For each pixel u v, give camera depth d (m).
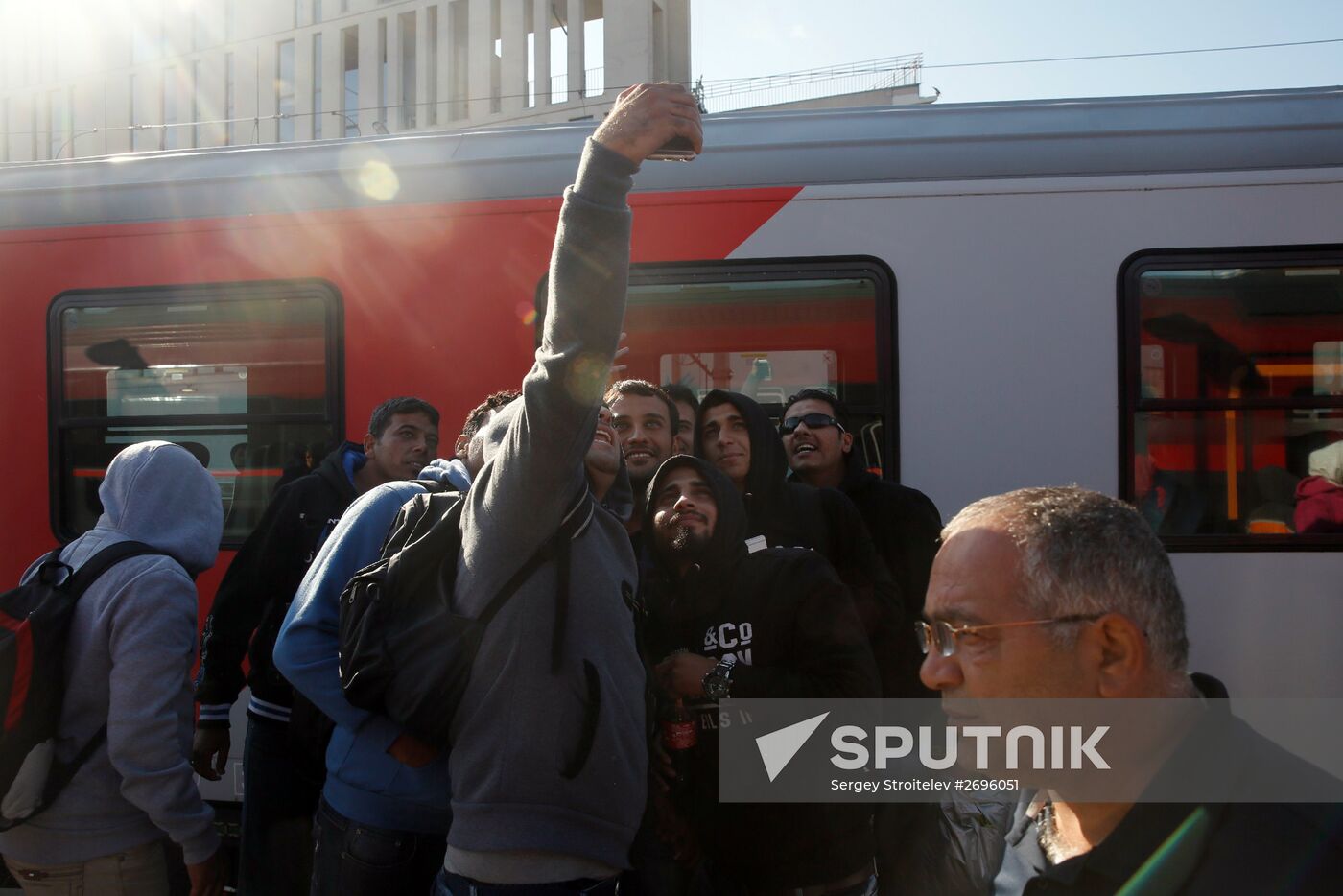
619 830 2.09
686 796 2.53
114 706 2.56
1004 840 1.69
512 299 4.37
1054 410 4.00
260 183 4.61
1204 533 3.95
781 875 2.51
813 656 2.53
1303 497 3.93
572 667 2.06
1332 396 3.94
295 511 3.51
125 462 2.89
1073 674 1.37
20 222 4.76
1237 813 1.30
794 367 4.17
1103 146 4.09
